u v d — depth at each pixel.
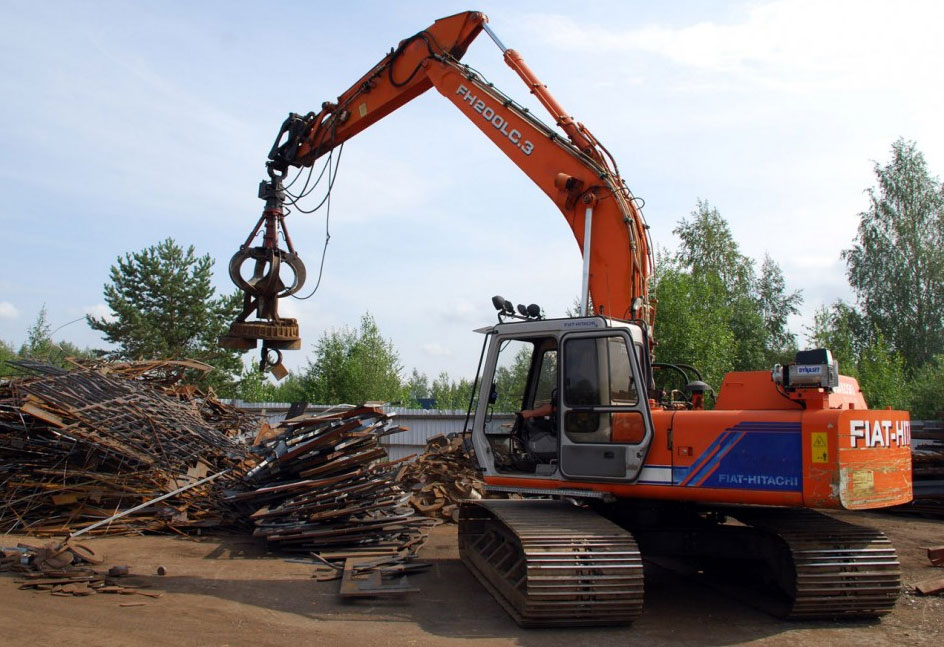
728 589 7.78
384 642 5.87
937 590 7.72
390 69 10.20
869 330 33.91
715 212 36.09
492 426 7.94
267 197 9.70
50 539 9.91
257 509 10.72
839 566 6.50
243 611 6.71
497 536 8.27
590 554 6.20
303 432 10.47
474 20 9.47
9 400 11.16
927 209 33.72
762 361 29.95
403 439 20.59
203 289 28.70
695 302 21.89
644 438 6.73
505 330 7.77
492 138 9.12
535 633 6.20
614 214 8.02
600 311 7.97
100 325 26.94
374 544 9.87
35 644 5.48
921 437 14.65
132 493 10.91
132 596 7.11
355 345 30.06
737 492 6.32
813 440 6.05
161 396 13.01
